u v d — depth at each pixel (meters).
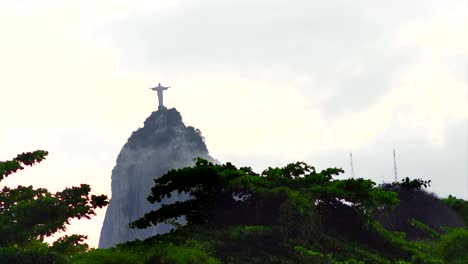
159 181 39.50
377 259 37.06
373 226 39.75
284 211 37.25
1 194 42.62
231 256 35.66
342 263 35.59
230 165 41.66
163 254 34.12
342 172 41.50
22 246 38.03
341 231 39.78
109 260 33.75
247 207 39.41
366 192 39.41
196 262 33.62
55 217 39.62
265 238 36.84
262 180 39.47
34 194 42.91
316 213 38.03
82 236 40.03
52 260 33.97
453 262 36.81
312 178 40.62
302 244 36.75
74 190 40.44
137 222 39.06
